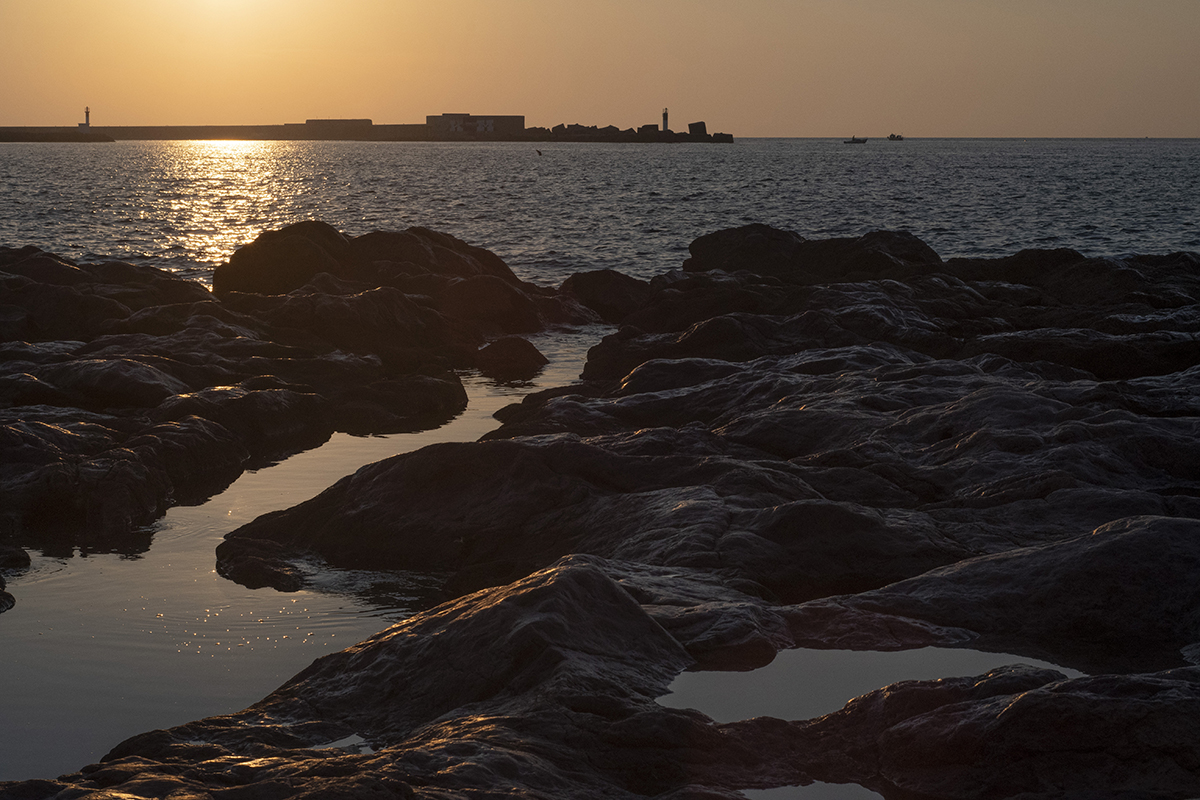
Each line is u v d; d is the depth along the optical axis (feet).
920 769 18.98
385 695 21.61
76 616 31.40
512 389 66.64
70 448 45.29
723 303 77.66
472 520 36.04
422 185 342.85
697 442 40.91
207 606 32.22
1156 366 58.80
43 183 328.08
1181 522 28.81
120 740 23.98
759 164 579.07
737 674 23.49
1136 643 26.14
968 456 38.19
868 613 26.94
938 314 73.56
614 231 175.01
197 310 71.15
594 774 18.04
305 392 57.93
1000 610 27.25
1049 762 18.39
